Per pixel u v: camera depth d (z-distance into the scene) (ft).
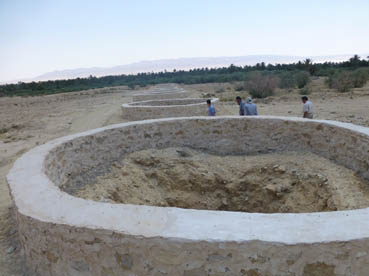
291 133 19.30
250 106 23.68
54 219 7.57
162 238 6.49
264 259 6.31
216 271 6.50
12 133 40.45
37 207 8.34
